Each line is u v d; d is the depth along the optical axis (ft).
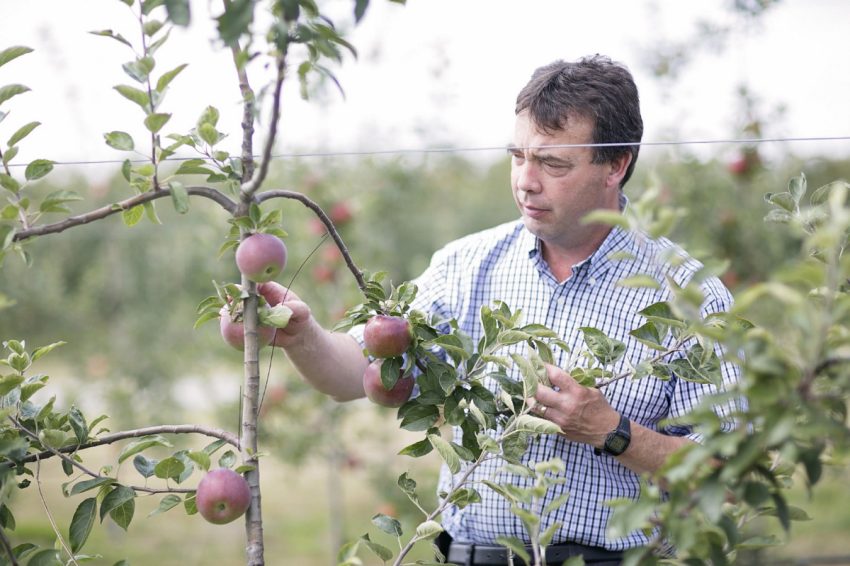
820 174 12.42
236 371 16.81
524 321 6.90
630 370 6.02
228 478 4.71
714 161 12.96
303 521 19.27
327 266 14.88
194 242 17.80
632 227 3.92
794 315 3.49
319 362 6.64
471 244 7.38
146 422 18.72
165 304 18.98
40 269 19.42
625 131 6.44
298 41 4.36
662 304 5.45
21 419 5.32
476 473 6.61
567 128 6.23
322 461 16.98
